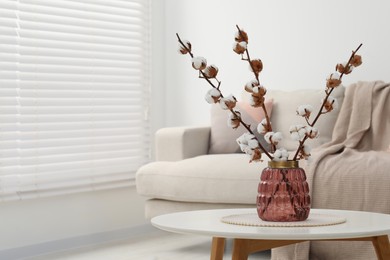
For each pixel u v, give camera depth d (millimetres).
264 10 5605
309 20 5383
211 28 5883
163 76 6102
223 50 5820
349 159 4156
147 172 4742
